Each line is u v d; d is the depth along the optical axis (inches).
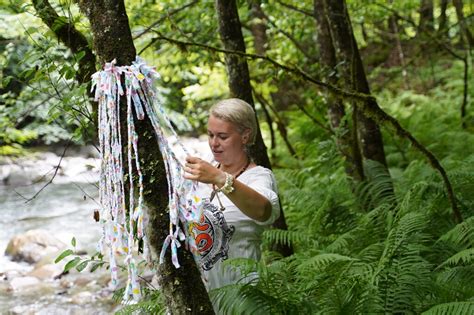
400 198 202.8
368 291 127.3
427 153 165.9
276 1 265.9
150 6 242.7
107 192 88.2
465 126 352.5
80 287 251.6
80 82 126.8
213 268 119.5
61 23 124.3
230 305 114.2
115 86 86.7
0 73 169.6
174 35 238.2
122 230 87.4
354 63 194.7
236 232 112.4
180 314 88.4
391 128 168.2
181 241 88.3
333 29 203.3
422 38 464.8
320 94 258.5
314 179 234.1
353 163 210.7
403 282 129.6
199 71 272.1
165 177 88.5
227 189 99.4
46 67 127.4
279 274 133.1
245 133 116.0
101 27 87.3
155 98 89.0
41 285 256.8
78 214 375.6
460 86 454.0
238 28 177.2
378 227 170.6
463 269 140.0
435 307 114.9
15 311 231.3
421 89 514.0
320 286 134.0
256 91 316.5
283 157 365.4
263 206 104.5
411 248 142.1
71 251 116.2
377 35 586.9
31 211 383.2
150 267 92.1
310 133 373.7
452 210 176.7
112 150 87.3
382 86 543.8
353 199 206.8
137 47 236.5
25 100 175.3
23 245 301.7
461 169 204.5
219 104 116.0
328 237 177.3
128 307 125.9
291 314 123.6
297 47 292.2
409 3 389.4
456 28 529.3
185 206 88.3
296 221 214.8
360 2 319.3
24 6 129.2
